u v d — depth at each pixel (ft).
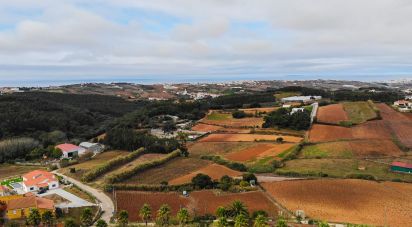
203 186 304.50
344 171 352.08
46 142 482.69
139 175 339.98
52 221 234.58
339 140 460.14
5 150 427.33
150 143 444.55
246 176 313.94
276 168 367.86
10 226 228.43
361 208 258.78
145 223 236.84
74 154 434.30
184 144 464.65
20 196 273.75
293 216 245.45
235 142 476.13
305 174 341.41
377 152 416.67
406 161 383.24
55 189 305.12
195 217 242.78
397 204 265.75
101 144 478.18
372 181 317.63
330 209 256.93
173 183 312.50
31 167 395.34
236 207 239.50
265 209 258.37
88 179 325.83
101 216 247.91
